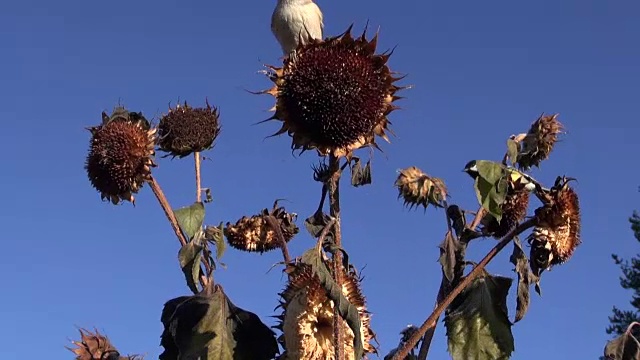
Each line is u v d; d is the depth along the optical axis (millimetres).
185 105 1605
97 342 1615
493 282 1497
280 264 1354
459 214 1489
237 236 1656
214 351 1441
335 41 1346
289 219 1673
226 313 1461
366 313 1362
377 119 1332
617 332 7320
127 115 1606
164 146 1572
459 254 1467
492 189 1419
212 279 1483
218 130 1588
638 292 7648
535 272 1433
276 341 1467
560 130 1604
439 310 1394
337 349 1285
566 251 1426
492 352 1479
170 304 1493
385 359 1492
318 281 1330
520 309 1434
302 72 1323
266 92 1330
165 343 1511
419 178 1486
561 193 1426
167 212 1543
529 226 1436
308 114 1319
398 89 1338
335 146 1337
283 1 1731
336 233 1338
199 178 1560
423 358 1458
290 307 1336
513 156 1486
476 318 1489
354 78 1315
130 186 1559
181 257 1449
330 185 1343
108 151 1551
